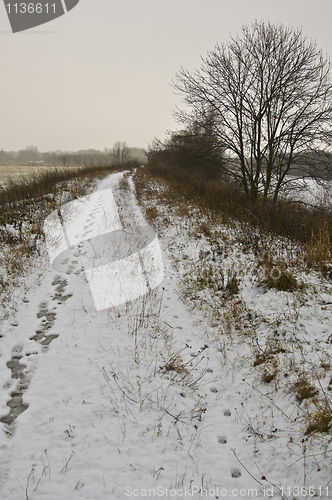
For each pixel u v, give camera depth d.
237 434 3.47
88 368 4.46
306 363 4.10
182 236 9.81
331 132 12.50
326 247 6.88
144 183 20.42
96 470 3.04
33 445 3.29
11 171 32.62
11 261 7.27
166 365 4.53
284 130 13.43
